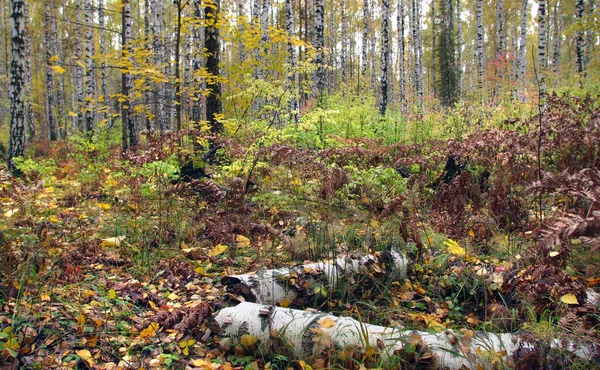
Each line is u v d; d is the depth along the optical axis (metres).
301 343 2.47
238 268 3.91
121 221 5.01
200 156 6.96
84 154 9.16
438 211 4.52
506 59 19.14
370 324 2.65
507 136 6.17
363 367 2.24
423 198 5.37
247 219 4.28
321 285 3.17
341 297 3.15
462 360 2.24
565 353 2.15
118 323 2.90
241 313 2.68
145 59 7.52
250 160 6.38
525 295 2.86
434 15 38.91
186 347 2.66
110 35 31.34
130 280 3.64
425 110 14.28
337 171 5.45
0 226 4.18
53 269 3.51
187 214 5.06
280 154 6.31
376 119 13.06
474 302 3.20
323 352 2.41
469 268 3.50
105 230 4.74
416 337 2.32
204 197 4.73
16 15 9.59
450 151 6.60
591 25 10.75
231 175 6.45
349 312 2.98
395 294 3.30
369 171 6.29
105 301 3.11
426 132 11.50
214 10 7.60
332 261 3.46
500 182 4.34
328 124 11.50
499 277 3.27
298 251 3.80
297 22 36.47
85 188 6.93
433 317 2.90
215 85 8.77
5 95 33.78
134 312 3.12
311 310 2.83
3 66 33.16
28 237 3.99
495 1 37.97
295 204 5.40
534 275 2.90
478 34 22.89
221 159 7.61
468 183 4.29
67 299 3.14
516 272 3.20
